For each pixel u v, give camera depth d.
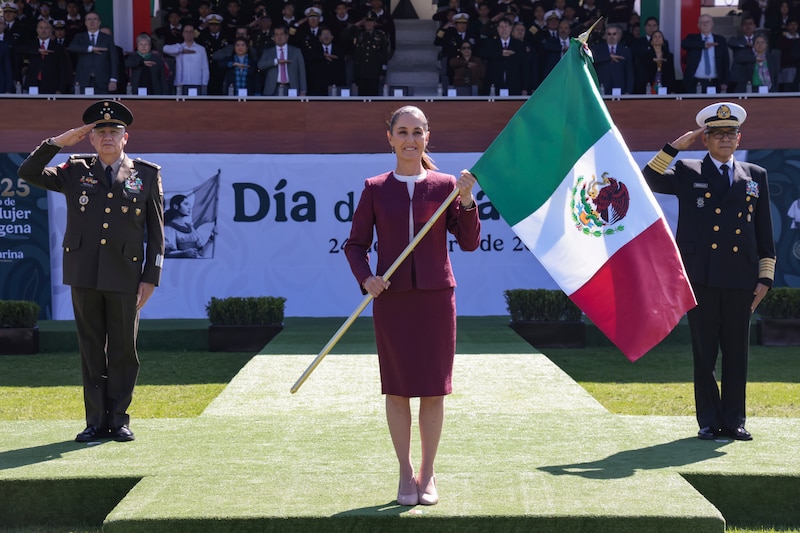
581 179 5.71
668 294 5.65
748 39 17.33
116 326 6.65
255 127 15.23
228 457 6.12
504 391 8.52
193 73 16.44
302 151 15.28
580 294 5.68
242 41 16.38
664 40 16.75
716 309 6.68
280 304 13.23
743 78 16.78
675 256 5.68
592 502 5.05
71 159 6.75
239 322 13.13
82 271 6.56
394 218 5.12
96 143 6.64
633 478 5.53
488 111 15.27
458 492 5.26
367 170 14.95
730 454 6.15
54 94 15.34
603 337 13.36
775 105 14.98
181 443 6.55
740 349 6.68
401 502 5.04
